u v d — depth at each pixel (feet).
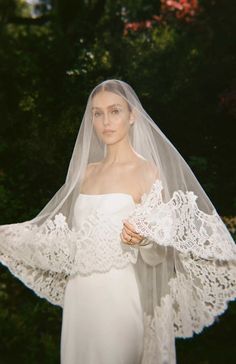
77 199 12.64
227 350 20.99
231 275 12.66
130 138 12.95
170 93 29.96
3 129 27.58
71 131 26.11
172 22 36.65
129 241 11.53
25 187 24.90
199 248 11.93
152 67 32.22
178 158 12.70
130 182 12.41
